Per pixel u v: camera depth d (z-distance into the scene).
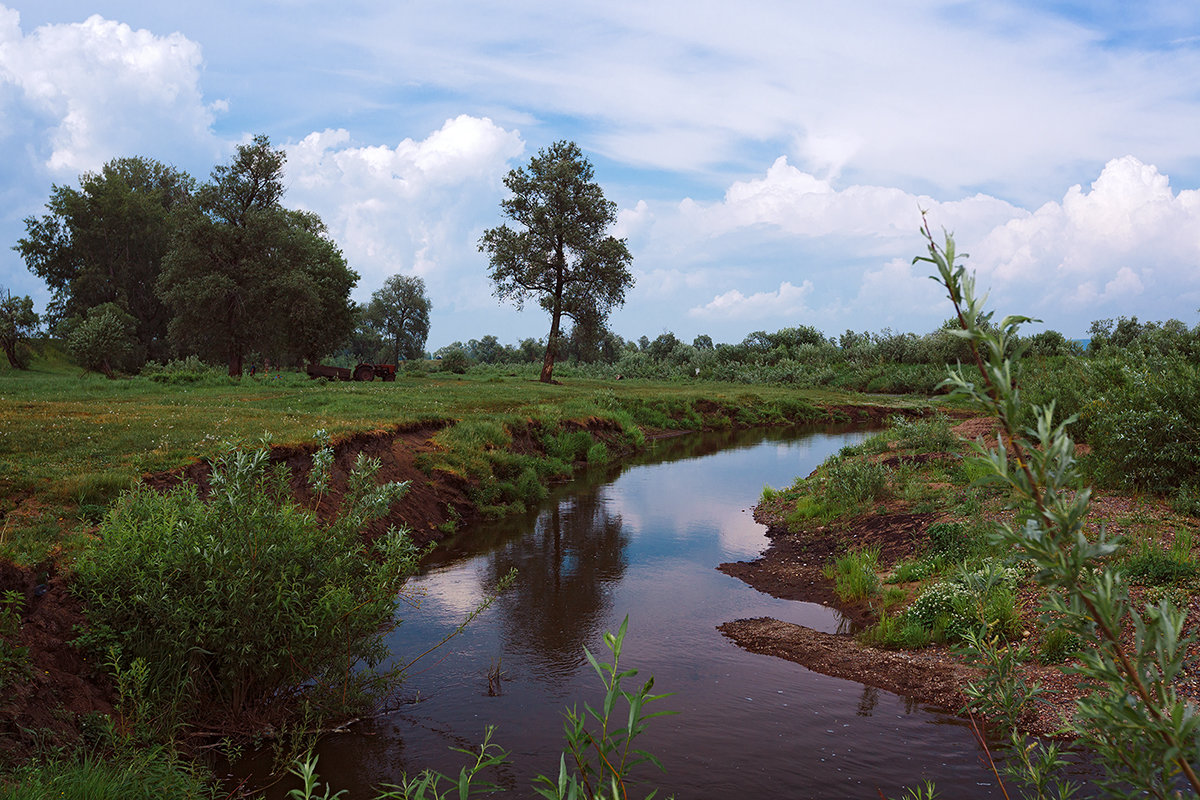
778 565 14.06
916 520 14.23
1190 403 12.58
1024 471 1.43
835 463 20.92
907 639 9.58
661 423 40.84
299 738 6.51
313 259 50.84
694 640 10.10
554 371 74.56
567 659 9.37
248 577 6.84
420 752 6.91
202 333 46.03
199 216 44.84
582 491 22.23
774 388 65.50
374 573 8.04
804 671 9.00
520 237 52.22
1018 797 5.79
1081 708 1.48
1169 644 1.36
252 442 13.25
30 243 64.94
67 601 7.09
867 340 88.75
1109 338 57.47
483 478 19.44
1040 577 1.42
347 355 132.38
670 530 17.06
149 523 7.24
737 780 6.31
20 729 5.48
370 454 16.62
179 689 6.67
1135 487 12.60
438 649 9.68
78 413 16.44
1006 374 1.39
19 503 9.16
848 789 6.14
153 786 5.30
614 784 1.84
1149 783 1.40
